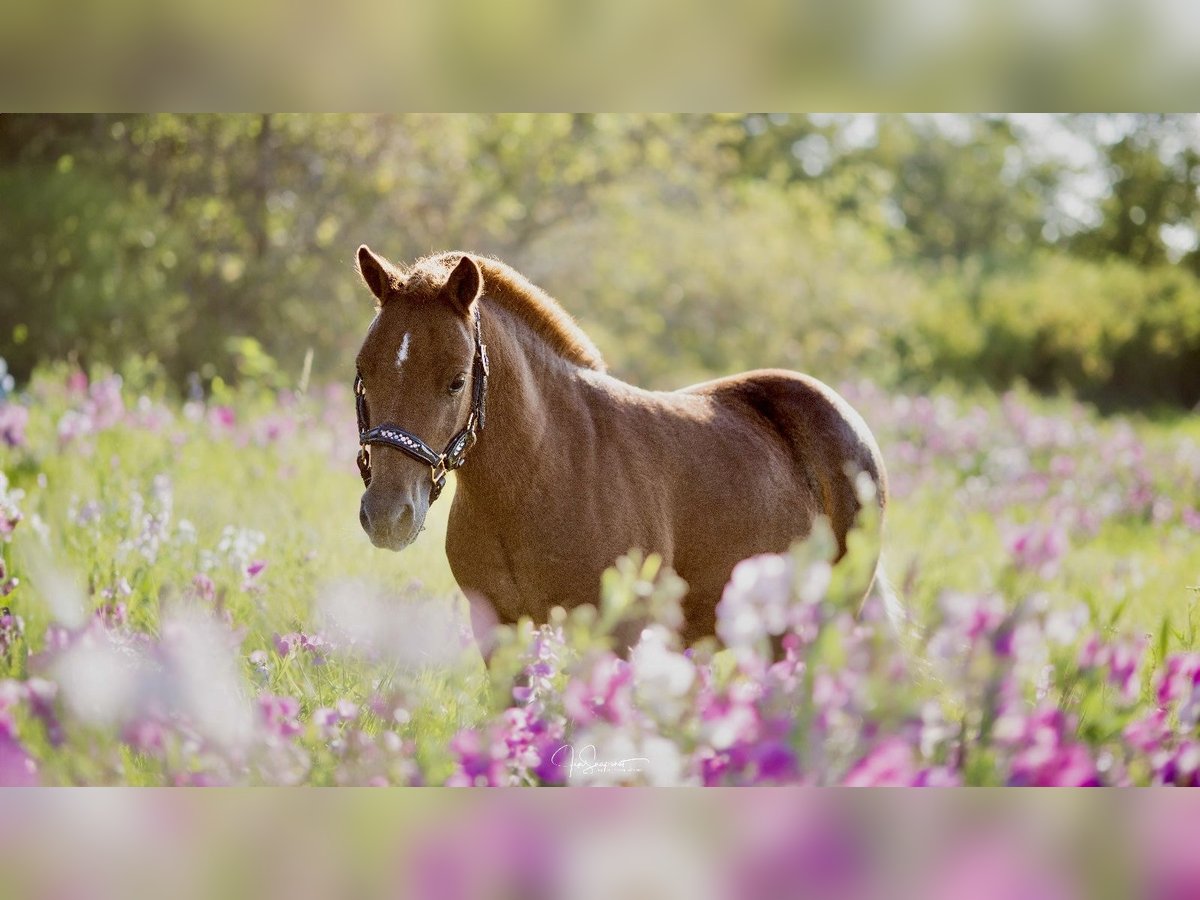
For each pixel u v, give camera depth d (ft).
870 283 94.89
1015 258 133.69
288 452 40.19
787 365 82.07
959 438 57.88
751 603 10.85
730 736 11.33
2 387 34.35
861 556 11.02
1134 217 137.28
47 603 20.33
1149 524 48.78
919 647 13.85
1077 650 13.94
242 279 65.16
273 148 66.80
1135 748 12.57
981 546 37.91
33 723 14.58
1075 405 84.64
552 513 18.30
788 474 22.09
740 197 92.43
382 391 16.63
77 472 32.65
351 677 18.97
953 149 147.02
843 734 10.91
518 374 18.08
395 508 16.15
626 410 19.89
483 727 16.65
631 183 82.28
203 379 61.98
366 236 68.59
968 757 11.21
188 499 31.76
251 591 23.04
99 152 64.44
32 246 60.03
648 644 11.53
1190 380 115.34
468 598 19.25
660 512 19.58
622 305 77.71
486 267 19.19
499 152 75.56
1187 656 13.33
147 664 15.52
